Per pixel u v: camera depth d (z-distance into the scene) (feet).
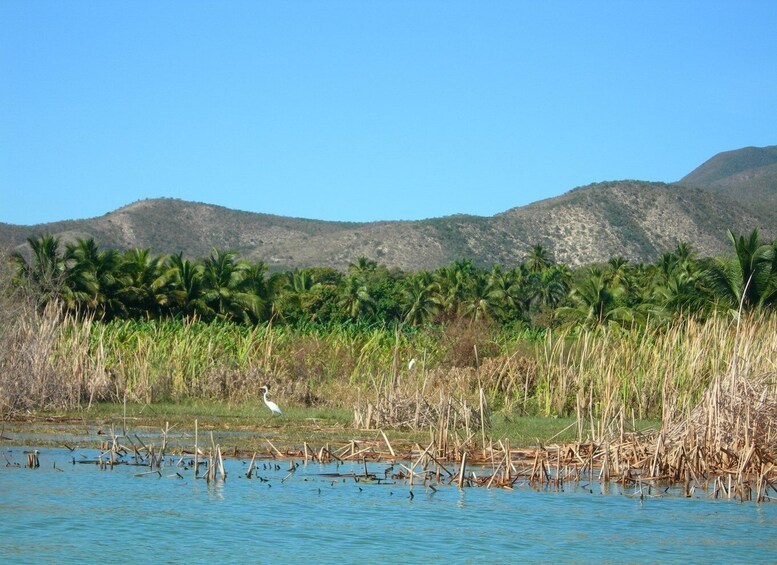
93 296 189.06
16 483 51.57
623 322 169.37
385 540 41.22
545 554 39.47
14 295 91.09
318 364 117.29
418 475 55.47
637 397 83.56
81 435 70.38
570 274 352.08
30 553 38.37
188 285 211.61
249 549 39.52
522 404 92.22
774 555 39.81
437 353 128.67
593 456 58.90
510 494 50.96
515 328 190.80
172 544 39.99
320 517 45.03
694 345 84.74
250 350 113.91
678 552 39.93
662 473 55.47
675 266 302.66
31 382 85.15
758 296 141.08
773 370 57.88
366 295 298.97
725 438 55.21
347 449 63.41
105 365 97.30
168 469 56.49
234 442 67.62
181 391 96.94
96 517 44.27
